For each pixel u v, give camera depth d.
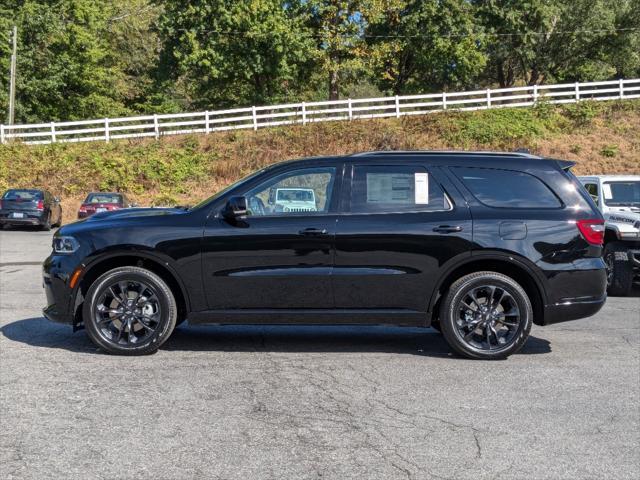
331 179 6.58
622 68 55.59
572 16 50.44
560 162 6.73
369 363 6.25
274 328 7.89
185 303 6.49
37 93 45.44
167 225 6.45
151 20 52.75
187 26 44.00
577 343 7.23
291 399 5.12
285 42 42.94
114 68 50.62
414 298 6.43
